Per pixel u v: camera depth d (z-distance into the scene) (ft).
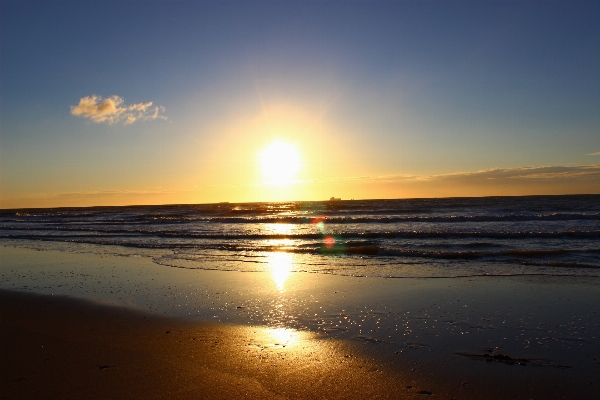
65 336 25.59
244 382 18.71
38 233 107.65
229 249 67.72
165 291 38.42
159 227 117.80
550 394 17.74
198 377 19.24
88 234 99.91
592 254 53.31
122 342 24.35
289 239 81.66
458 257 54.65
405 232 81.35
